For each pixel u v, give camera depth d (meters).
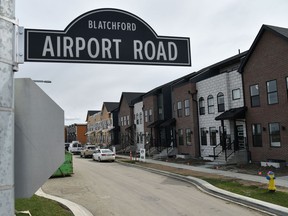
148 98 38.25
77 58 3.17
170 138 32.94
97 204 10.12
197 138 27.09
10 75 2.20
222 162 21.56
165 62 3.44
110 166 25.20
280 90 18.31
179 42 3.52
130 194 11.88
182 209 9.06
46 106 2.48
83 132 84.12
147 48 3.39
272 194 10.23
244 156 20.81
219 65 26.88
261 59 19.92
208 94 25.70
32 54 3.06
